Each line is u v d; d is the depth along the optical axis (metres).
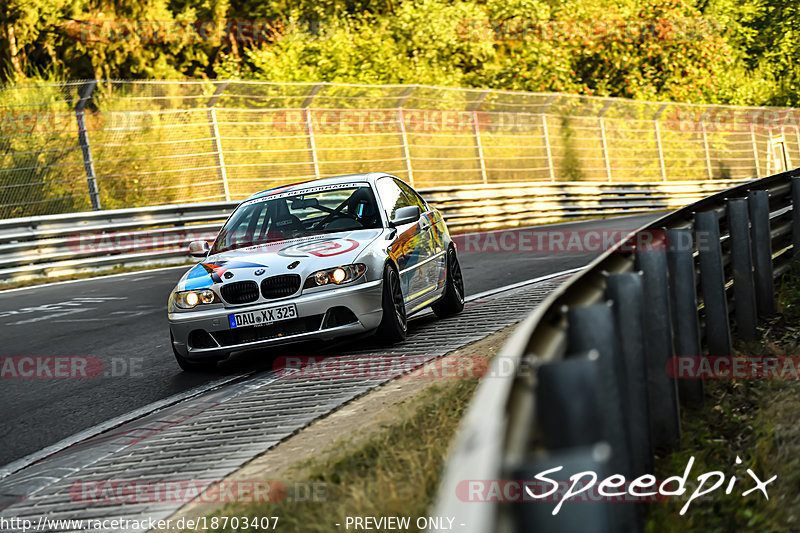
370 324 15.75
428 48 71.00
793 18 98.31
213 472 9.95
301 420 11.56
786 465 8.52
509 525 3.12
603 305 6.10
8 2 53.72
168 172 43.12
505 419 3.44
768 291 14.62
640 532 6.36
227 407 12.93
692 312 10.51
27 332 21.83
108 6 58.94
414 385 12.35
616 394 6.08
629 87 76.88
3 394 15.66
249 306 15.61
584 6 81.38
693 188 68.38
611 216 59.19
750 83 92.31
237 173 48.22
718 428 9.96
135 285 30.06
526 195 53.12
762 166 82.88
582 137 66.88
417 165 54.44
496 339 15.27
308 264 15.82
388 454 9.12
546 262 29.64
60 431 13.12
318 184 18.66
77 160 43.28
